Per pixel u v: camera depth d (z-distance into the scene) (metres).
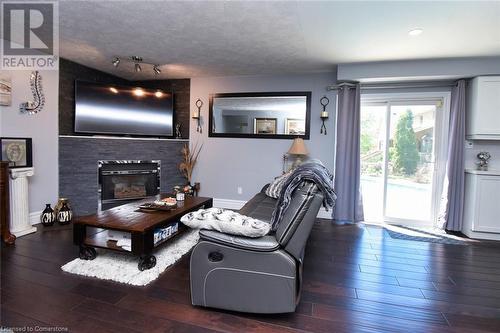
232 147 4.74
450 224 3.73
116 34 2.96
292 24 2.63
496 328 1.73
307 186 1.79
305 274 2.40
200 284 1.82
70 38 3.09
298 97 4.41
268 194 3.60
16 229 3.06
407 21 2.50
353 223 4.05
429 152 4.00
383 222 4.16
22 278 2.16
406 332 1.67
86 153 3.96
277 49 3.32
